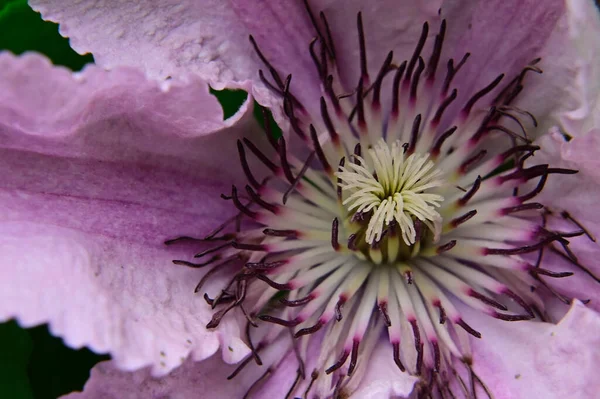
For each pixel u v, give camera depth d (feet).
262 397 0.53
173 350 0.49
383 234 0.54
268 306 0.54
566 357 0.52
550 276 0.53
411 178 0.54
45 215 0.51
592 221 0.54
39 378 0.54
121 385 0.50
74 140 0.50
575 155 0.52
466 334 0.54
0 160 0.50
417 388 0.52
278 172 0.54
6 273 0.47
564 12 0.53
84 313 0.48
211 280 0.54
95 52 0.52
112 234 0.52
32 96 0.47
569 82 0.54
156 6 0.54
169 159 0.53
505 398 0.53
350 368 0.52
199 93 0.50
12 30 0.54
